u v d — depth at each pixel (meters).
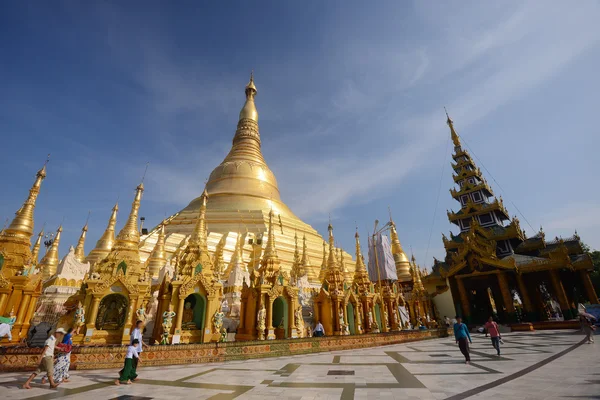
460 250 45.97
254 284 24.92
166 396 9.48
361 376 12.35
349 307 31.89
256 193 55.50
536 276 42.53
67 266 28.72
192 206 54.81
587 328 21.36
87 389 10.58
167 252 38.38
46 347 11.05
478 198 54.94
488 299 50.88
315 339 21.83
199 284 20.30
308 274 39.84
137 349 12.14
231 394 9.63
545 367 13.07
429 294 51.34
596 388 9.10
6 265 22.42
